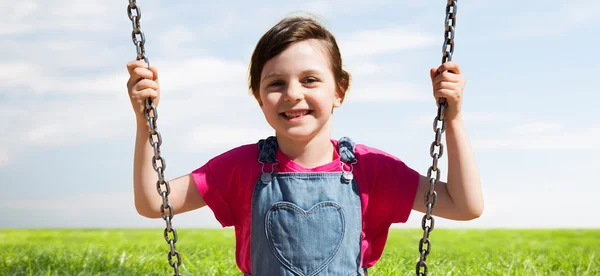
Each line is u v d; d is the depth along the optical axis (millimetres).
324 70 2838
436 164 2674
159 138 2703
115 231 12766
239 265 3062
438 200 2961
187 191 2988
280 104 2791
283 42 2814
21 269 4707
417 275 2770
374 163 3016
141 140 2863
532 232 12336
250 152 3043
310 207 2828
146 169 2875
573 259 5441
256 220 2881
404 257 5266
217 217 3033
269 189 2881
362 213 2941
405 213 3010
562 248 7164
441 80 2689
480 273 4566
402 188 2984
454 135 2818
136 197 2912
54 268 4832
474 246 7891
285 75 2787
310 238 2812
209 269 4684
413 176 3021
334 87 2932
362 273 2932
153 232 11898
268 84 2838
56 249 5922
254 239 2885
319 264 2811
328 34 2984
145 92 2715
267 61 2852
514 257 5445
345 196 2885
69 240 9258
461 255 5902
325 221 2822
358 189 2930
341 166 2943
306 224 2814
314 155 2920
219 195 3002
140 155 2871
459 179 2840
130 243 7785
